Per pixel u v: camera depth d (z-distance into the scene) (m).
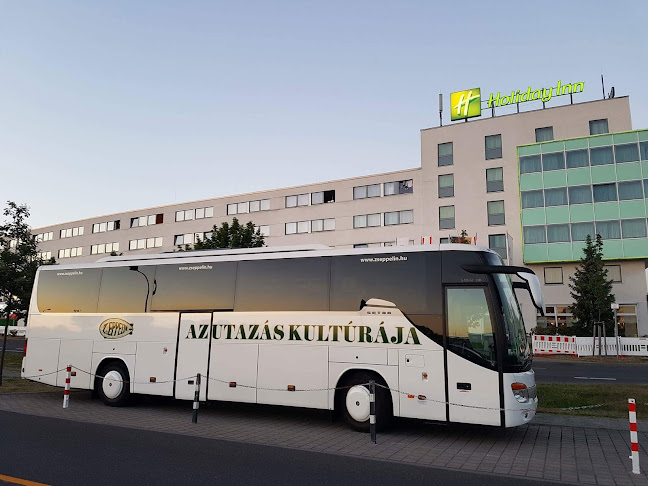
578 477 6.32
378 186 46.44
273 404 9.85
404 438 8.61
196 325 11.02
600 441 8.41
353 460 7.02
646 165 35.50
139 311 11.80
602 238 36.00
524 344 8.72
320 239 48.38
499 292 8.55
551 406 11.95
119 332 11.92
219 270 11.08
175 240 57.19
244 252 11.22
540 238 37.75
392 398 8.80
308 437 8.59
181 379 10.95
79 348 12.36
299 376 9.68
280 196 51.31
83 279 12.78
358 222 46.84
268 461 6.87
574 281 33.91
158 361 11.30
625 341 29.50
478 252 8.78
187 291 11.33
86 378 12.16
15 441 7.84
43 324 12.98
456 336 8.52
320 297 9.80
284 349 9.92
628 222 35.47
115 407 11.71
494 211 40.97
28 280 19.88
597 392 13.20
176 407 11.97
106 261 12.75
